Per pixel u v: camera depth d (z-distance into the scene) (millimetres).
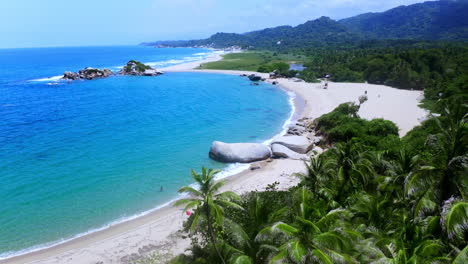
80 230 21453
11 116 54688
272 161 34562
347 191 18766
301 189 15828
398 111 56750
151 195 26625
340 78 105562
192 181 29344
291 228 11062
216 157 35000
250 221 15375
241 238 13469
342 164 20969
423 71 94750
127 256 18484
